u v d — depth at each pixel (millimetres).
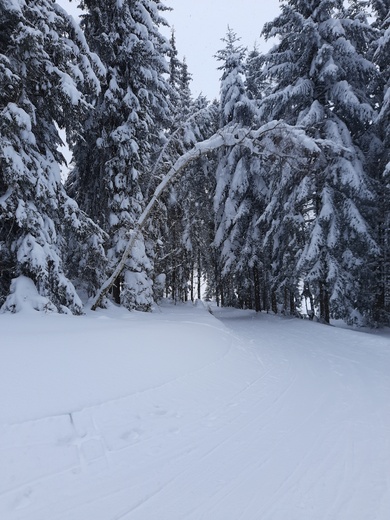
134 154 12719
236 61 21203
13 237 8891
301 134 12172
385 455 3430
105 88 13148
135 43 12602
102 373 4969
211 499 2725
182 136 15930
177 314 13758
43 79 8727
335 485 2918
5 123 7652
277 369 6809
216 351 7301
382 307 17141
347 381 6047
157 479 2990
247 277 21531
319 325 14031
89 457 3258
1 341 5492
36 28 7973
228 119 21766
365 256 15773
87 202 14633
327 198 14289
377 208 15836
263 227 20094
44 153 9844
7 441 3234
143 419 4102
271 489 2859
